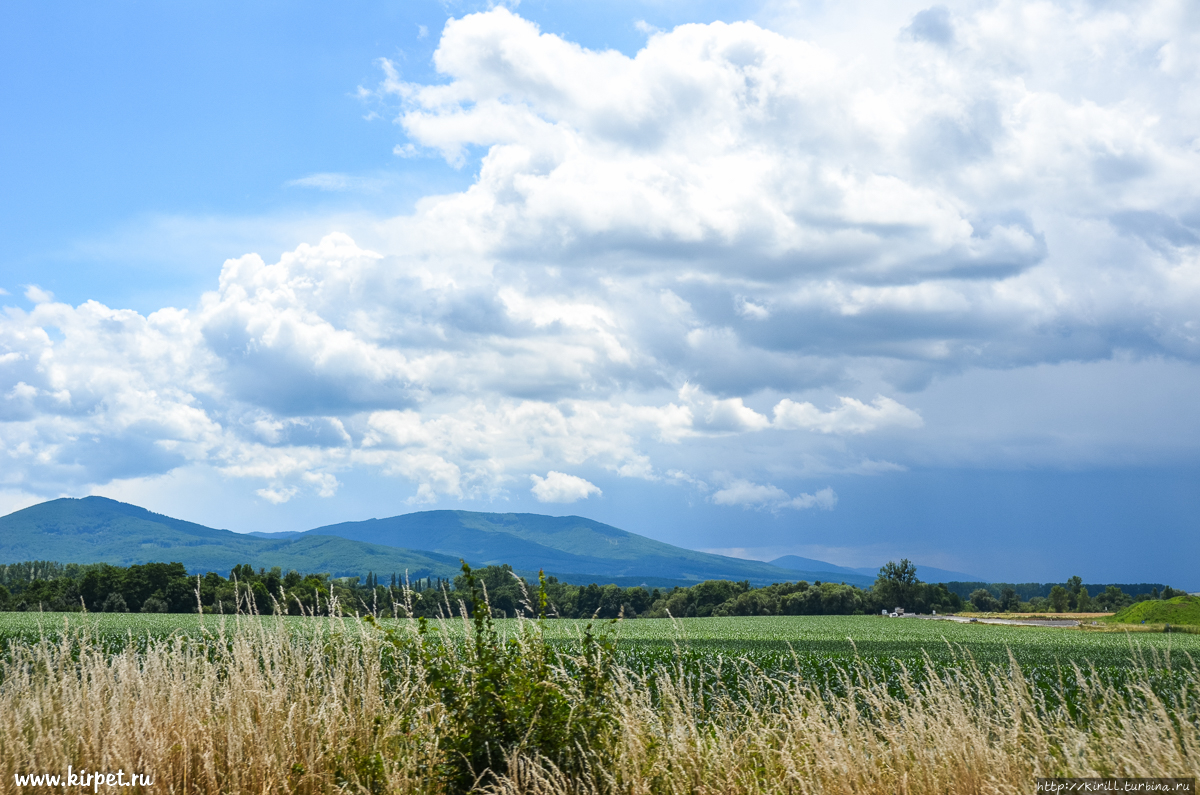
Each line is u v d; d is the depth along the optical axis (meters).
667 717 6.14
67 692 5.96
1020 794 4.94
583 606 79.94
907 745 5.50
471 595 6.09
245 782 5.29
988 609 147.88
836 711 6.15
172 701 5.85
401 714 6.17
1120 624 81.81
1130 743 4.94
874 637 54.62
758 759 5.76
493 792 5.01
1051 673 19.61
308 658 7.02
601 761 5.27
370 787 5.23
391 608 7.05
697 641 44.47
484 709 5.36
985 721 5.75
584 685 5.87
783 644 42.94
